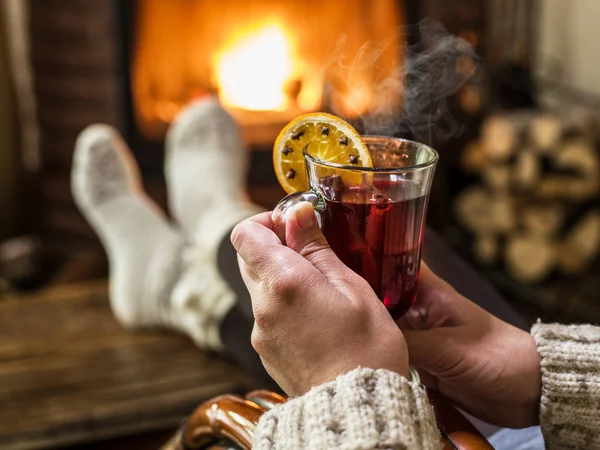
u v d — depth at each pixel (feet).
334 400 1.46
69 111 6.34
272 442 1.49
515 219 6.18
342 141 1.79
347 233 1.75
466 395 1.97
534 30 7.19
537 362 1.87
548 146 5.87
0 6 6.40
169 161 5.15
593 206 6.12
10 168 6.75
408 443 1.41
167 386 3.92
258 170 6.48
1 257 5.77
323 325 1.54
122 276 4.42
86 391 3.87
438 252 2.71
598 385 1.80
